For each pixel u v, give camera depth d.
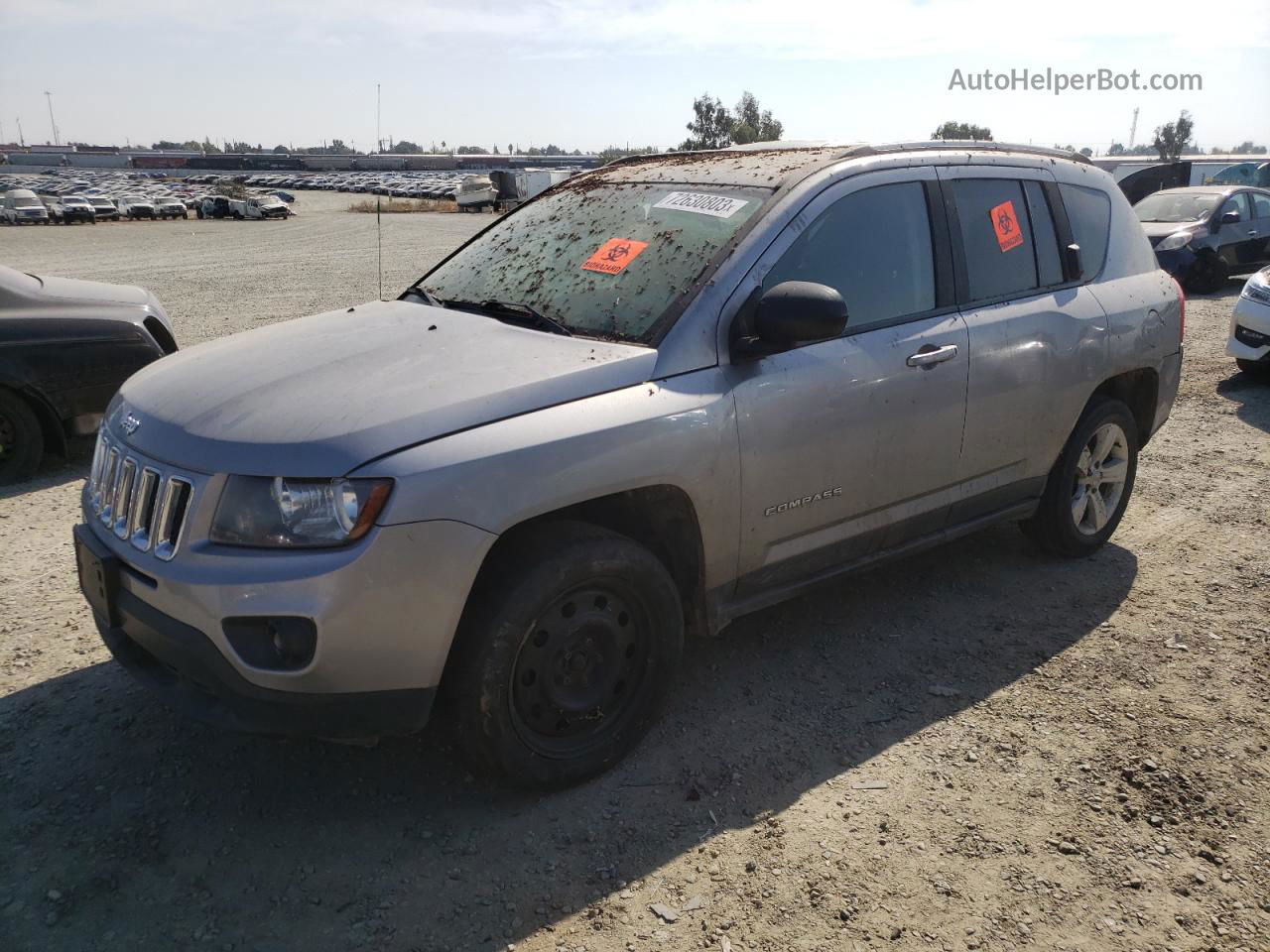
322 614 2.42
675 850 2.72
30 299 5.92
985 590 4.42
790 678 3.66
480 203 53.16
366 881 2.60
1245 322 8.20
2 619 4.06
